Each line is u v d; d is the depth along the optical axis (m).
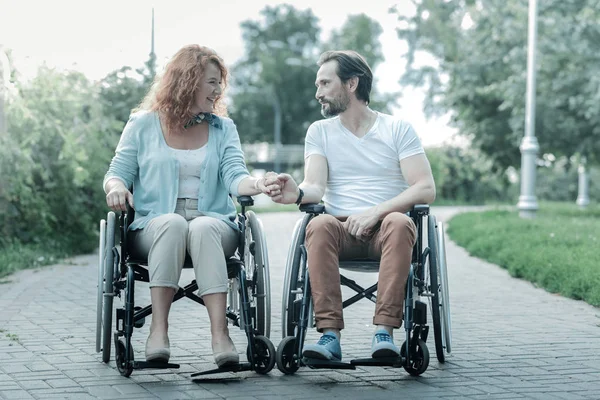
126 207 5.09
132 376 5.07
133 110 5.59
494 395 4.69
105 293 5.22
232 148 5.44
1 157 11.98
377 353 4.82
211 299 4.97
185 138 5.40
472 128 26.17
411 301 4.99
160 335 4.94
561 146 23.66
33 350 5.84
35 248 12.35
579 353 5.88
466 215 23.52
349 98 5.57
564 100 22.91
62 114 13.41
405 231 4.95
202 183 5.34
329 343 4.93
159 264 4.95
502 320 7.35
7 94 12.59
